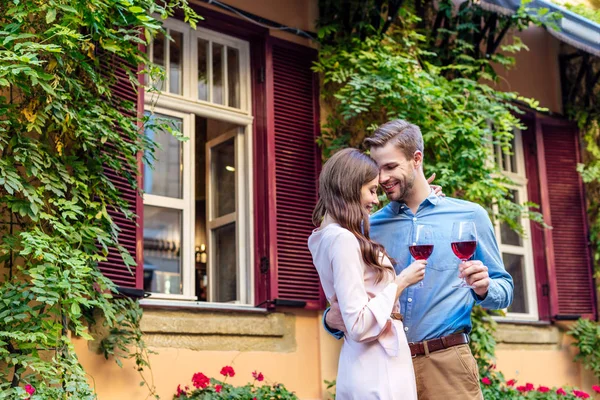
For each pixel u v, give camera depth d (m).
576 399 6.30
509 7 6.12
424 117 5.54
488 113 5.96
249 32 5.50
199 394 4.59
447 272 3.12
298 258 5.35
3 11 3.71
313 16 5.75
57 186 3.79
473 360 3.11
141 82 4.77
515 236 7.08
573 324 7.02
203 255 5.48
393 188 3.16
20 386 3.61
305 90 5.64
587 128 7.37
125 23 3.97
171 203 5.15
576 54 7.40
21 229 3.86
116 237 4.09
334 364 5.37
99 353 4.30
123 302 4.27
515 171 7.22
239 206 5.38
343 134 5.68
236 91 5.48
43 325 3.60
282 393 4.84
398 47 5.83
